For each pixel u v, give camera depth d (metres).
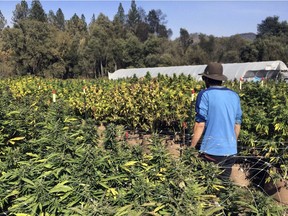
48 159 2.66
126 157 2.77
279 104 5.80
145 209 2.21
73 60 63.97
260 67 26.33
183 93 7.84
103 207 2.08
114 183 2.51
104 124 10.06
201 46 78.56
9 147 3.46
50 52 58.16
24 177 2.49
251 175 4.95
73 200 2.29
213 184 2.56
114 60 67.06
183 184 2.30
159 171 2.67
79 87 12.09
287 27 91.12
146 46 64.19
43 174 2.46
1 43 59.16
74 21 88.19
